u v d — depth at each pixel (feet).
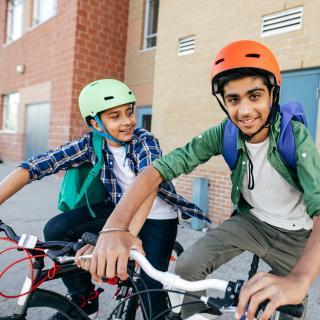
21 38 35.58
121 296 5.18
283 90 15.52
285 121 4.49
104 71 27.94
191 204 6.40
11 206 20.43
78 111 27.50
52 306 4.92
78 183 6.58
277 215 5.13
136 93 27.17
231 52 3.98
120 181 6.40
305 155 4.23
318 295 9.95
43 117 31.94
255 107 4.03
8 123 39.70
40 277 4.57
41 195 23.85
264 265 12.17
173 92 20.33
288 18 15.14
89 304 6.18
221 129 5.03
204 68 18.52
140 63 27.02
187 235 15.76
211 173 17.97
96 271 3.56
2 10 39.83
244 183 5.11
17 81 36.45
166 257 6.11
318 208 3.84
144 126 26.45
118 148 6.22
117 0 27.99
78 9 26.53
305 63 14.49
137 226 4.67
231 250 5.22
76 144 6.31
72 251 4.20
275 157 4.55
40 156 6.08
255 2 16.25
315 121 14.38
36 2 33.94
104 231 3.75
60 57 28.48
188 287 3.13
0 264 11.62
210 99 18.16
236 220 5.43
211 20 18.20
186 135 19.49
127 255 3.56
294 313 2.73
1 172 31.55
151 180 4.55
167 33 20.79
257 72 3.93
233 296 2.88
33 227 16.30
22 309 4.49
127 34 28.63
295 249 5.24
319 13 14.03
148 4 27.02
